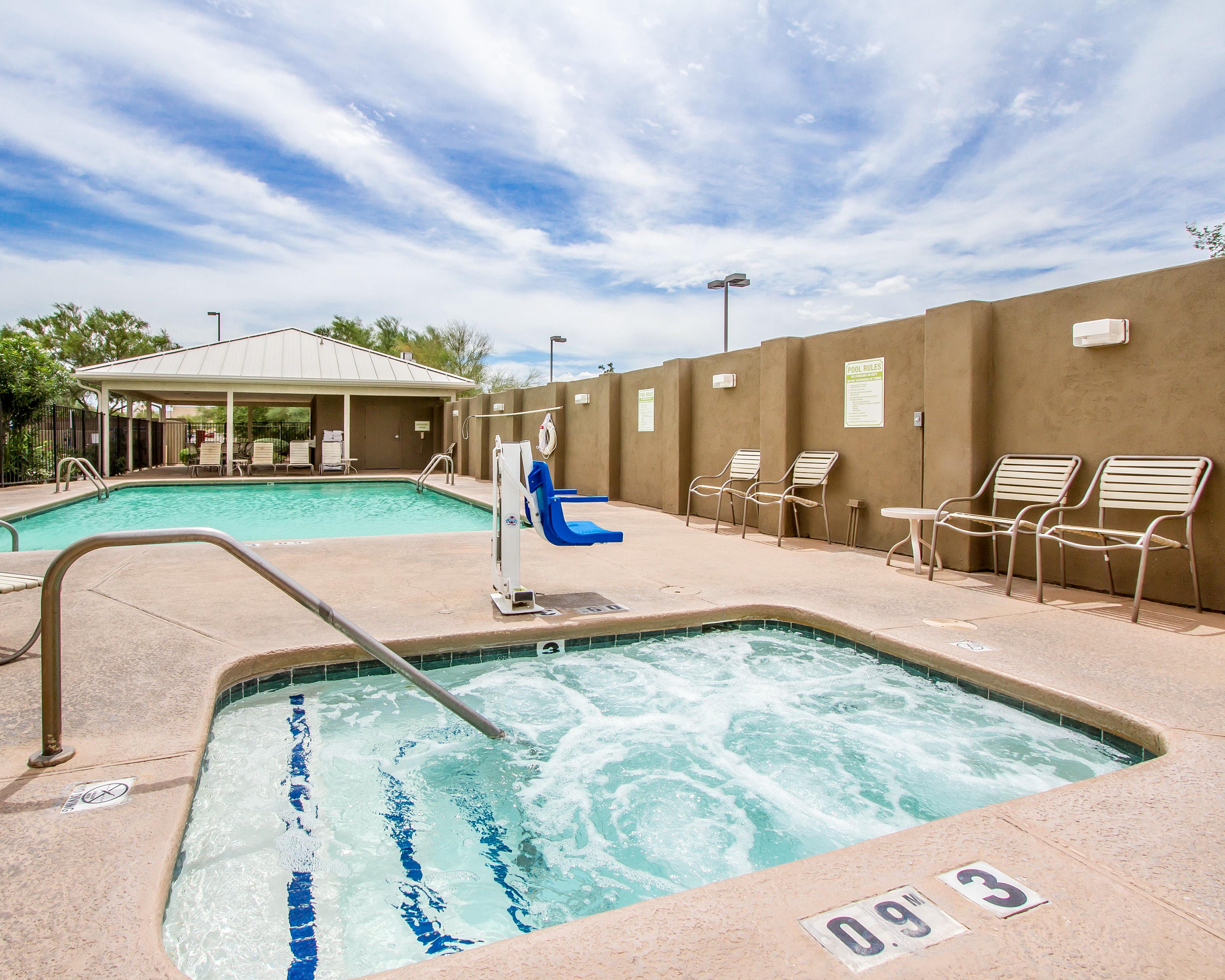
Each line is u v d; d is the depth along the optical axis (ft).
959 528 17.25
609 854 6.72
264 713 9.42
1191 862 5.09
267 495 43.50
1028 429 16.28
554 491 12.59
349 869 6.41
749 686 10.62
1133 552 14.21
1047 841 5.40
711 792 7.77
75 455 47.60
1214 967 4.01
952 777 7.98
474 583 14.93
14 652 10.05
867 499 20.68
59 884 4.78
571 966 4.00
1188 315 13.29
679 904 4.62
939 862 5.11
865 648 11.65
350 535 27.76
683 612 12.73
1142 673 9.45
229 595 13.57
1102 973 3.95
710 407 28.22
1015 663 9.88
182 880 6.02
